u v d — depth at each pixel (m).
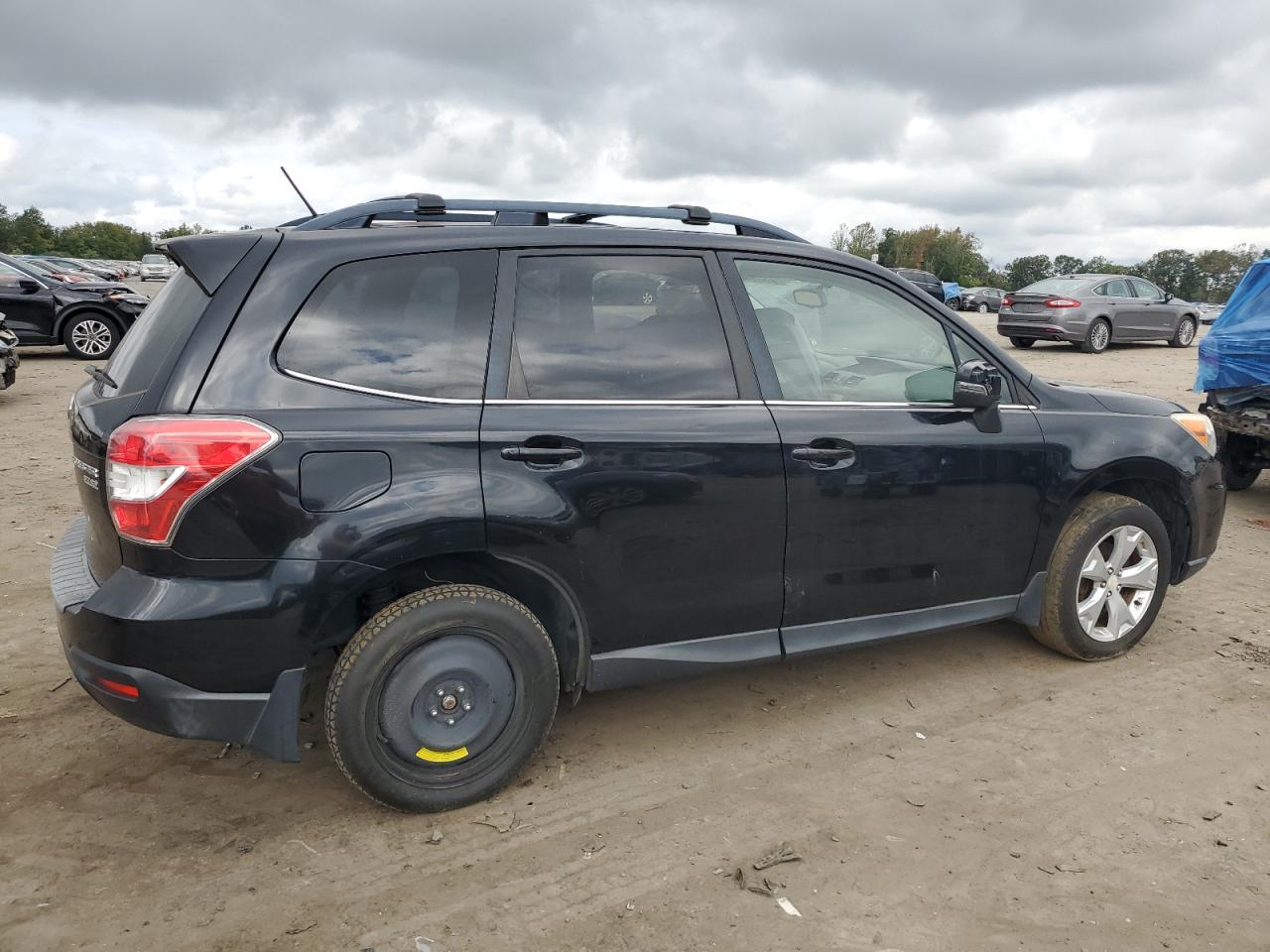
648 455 2.89
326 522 2.53
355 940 2.30
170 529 2.44
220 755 3.17
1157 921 2.39
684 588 3.03
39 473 6.98
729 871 2.58
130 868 2.56
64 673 3.74
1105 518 3.80
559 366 2.88
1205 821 2.84
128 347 2.83
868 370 3.41
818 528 3.18
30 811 2.82
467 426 2.70
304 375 2.59
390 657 2.66
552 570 2.82
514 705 2.87
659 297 3.07
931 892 2.50
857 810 2.88
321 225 2.97
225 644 2.49
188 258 2.62
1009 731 3.39
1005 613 3.73
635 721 3.44
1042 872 2.59
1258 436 6.56
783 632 3.25
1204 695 3.69
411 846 2.68
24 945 2.25
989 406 3.46
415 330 2.75
